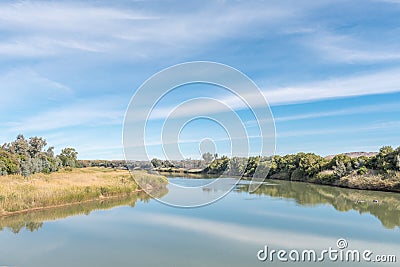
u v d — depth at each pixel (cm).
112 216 2536
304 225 2186
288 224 2214
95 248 1747
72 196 3156
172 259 1581
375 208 2836
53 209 2866
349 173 4916
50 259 1597
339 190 4256
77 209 2873
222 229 2088
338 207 2877
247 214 2550
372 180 4291
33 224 2295
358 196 3603
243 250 1700
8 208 2666
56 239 1919
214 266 1495
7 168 4159
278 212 2630
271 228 2111
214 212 2638
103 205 3075
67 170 6012
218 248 1727
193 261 1552
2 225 2270
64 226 2223
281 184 5250
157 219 2400
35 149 6141
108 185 3669
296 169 6141
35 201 2891
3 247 1778
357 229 2088
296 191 4150
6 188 2953
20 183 3309
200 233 2005
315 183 5412
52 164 5722
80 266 1509
